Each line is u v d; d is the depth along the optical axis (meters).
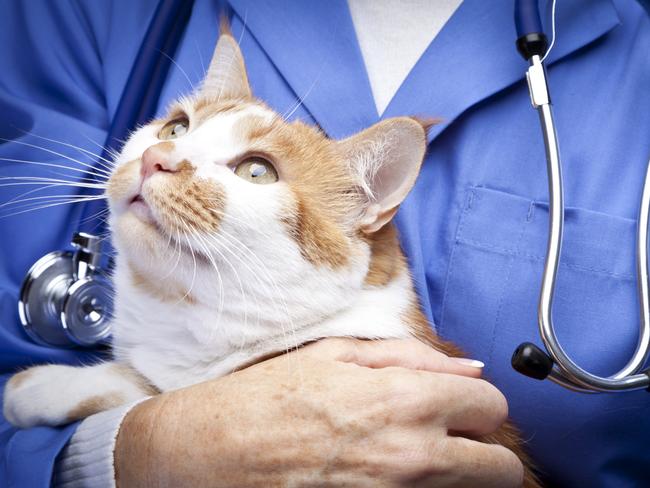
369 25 1.63
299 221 1.21
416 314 1.35
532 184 1.47
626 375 1.14
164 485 1.08
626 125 1.49
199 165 1.19
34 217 1.66
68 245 1.66
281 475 1.07
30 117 1.74
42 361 1.52
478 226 1.45
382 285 1.34
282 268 1.20
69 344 1.52
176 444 1.08
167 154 1.18
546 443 1.43
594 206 1.44
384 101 1.60
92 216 1.47
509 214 1.45
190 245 1.15
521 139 1.50
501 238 1.44
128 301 1.35
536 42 1.30
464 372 1.24
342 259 1.25
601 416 1.38
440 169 1.53
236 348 1.28
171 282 1.22
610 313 1.38
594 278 1.39
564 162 1.48
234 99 1.46
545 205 1.43
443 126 1.49
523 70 1.51
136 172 1.18
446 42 1.54
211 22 1.73
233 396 1.11
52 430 1.23
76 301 1.43
